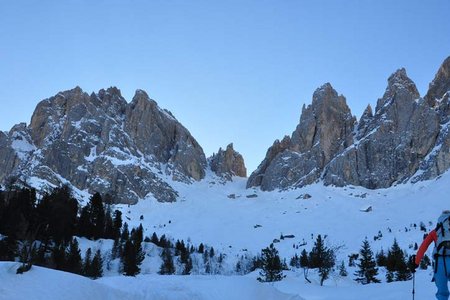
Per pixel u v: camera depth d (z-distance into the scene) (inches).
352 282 3531.0
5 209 3602.4
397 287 1359.5
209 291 873.5
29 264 636.1
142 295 748.6
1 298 525.7
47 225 3548.2
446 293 340.5
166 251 5029.5
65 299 579.5
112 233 5157.5
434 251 352.8
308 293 1695.4
